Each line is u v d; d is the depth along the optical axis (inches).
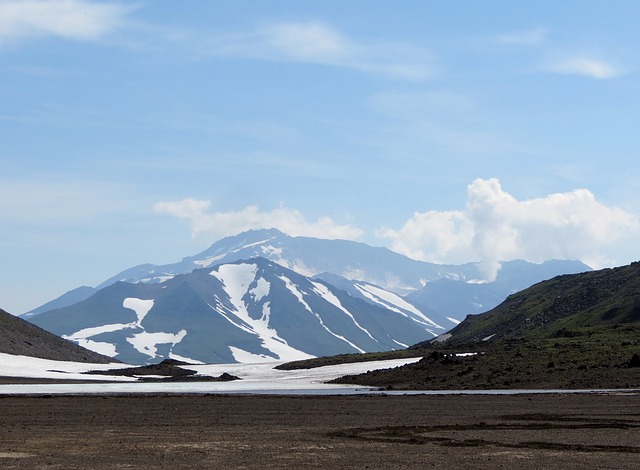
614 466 1737.2
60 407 3336.6
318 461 1785.2
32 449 1983.3
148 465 1724.9
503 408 3225.9
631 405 3316.9
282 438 2220.7
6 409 3238.2
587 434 2324.1
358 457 1850.4
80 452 1925.4
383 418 2839.6
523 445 2074.3
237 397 3976.4
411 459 1820.9
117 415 2974.9
